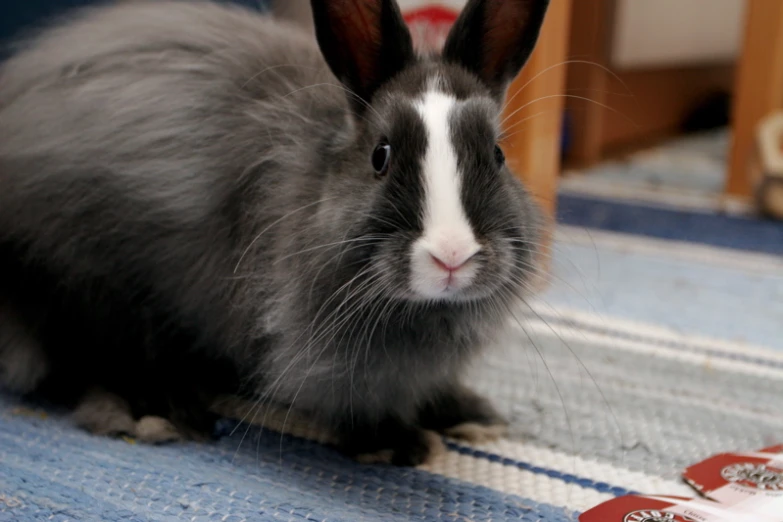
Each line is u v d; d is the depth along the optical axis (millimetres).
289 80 591
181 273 582
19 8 778
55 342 602
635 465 566
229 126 583
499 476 555
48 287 591
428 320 543
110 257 583
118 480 532
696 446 583
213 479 538
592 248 913
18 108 597
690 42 1516
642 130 1636
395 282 516
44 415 591
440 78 550
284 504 522
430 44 676
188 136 582
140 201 577
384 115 536
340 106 572
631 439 588
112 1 722
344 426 570
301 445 575
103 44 603
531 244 555
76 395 604
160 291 588
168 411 590
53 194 582
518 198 551
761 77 1107
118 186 577
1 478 528
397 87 548
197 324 592
